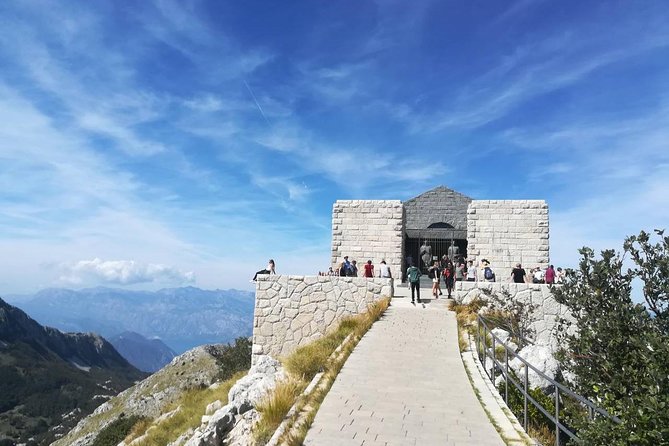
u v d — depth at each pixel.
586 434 6.16
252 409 10.59
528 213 26.75
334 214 27.80
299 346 19.94
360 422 8.30
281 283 20.61
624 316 8.09
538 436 8.86
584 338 8.47
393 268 26.89
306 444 7.39
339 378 10.80
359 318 17.66
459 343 14.26
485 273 23.02
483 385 10.59
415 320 16.95
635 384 7.29
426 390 10.12
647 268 8.28
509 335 15.72
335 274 25.52
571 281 9.38
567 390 6.99
